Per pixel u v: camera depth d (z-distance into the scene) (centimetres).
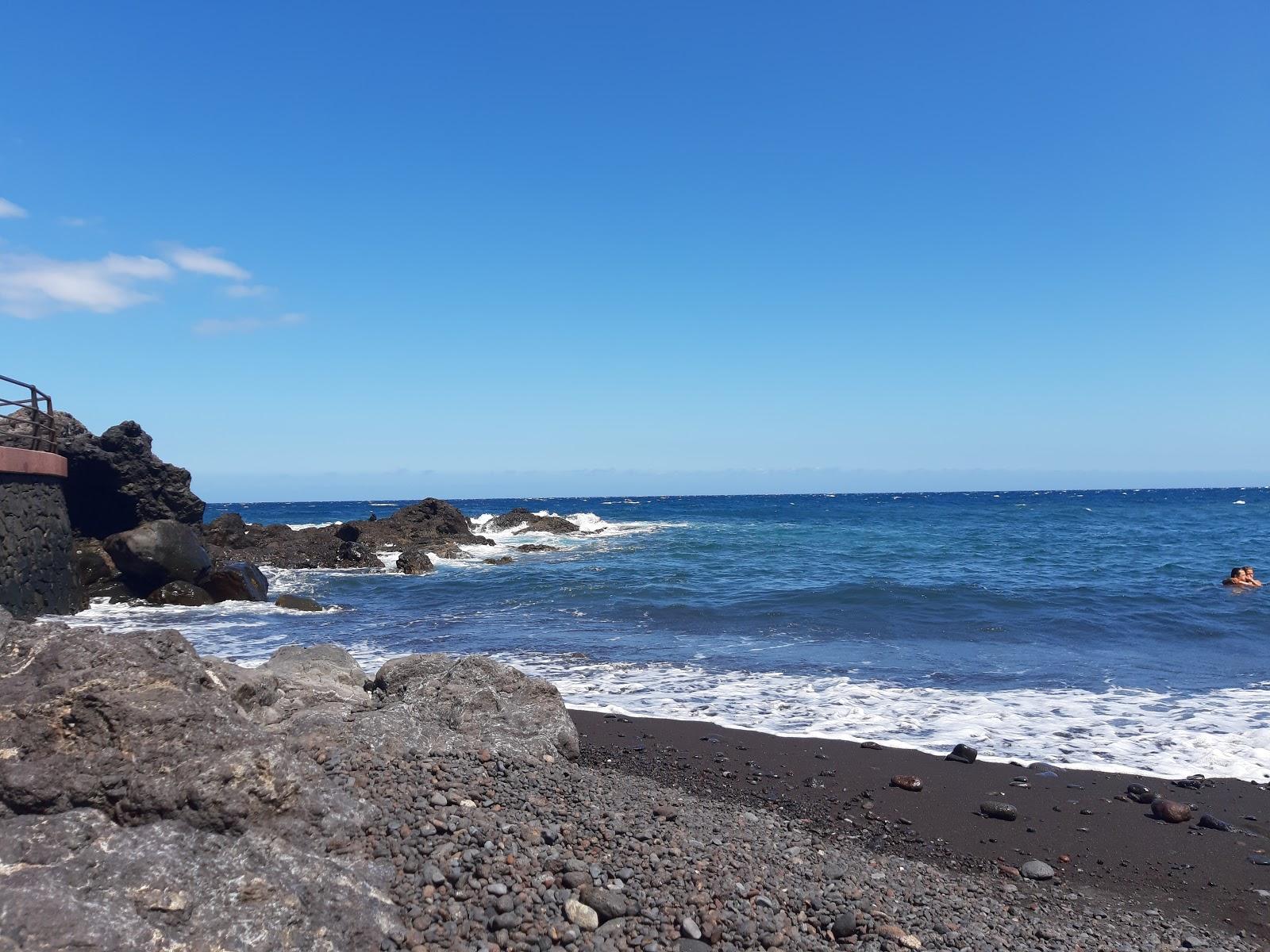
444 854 523
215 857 423
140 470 2720
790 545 4028
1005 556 3303
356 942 432
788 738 1032
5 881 371
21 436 1933
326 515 11331
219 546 3350
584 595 2380
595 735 1045
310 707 791
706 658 1519
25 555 1761
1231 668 1409
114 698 458
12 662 481
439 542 4112
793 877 587
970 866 700
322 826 505
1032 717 1122
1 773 421
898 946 509
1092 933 584
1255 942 583
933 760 955
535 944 456
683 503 16575
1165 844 746
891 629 1780
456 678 863
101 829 414
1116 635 1697
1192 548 3566
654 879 539
